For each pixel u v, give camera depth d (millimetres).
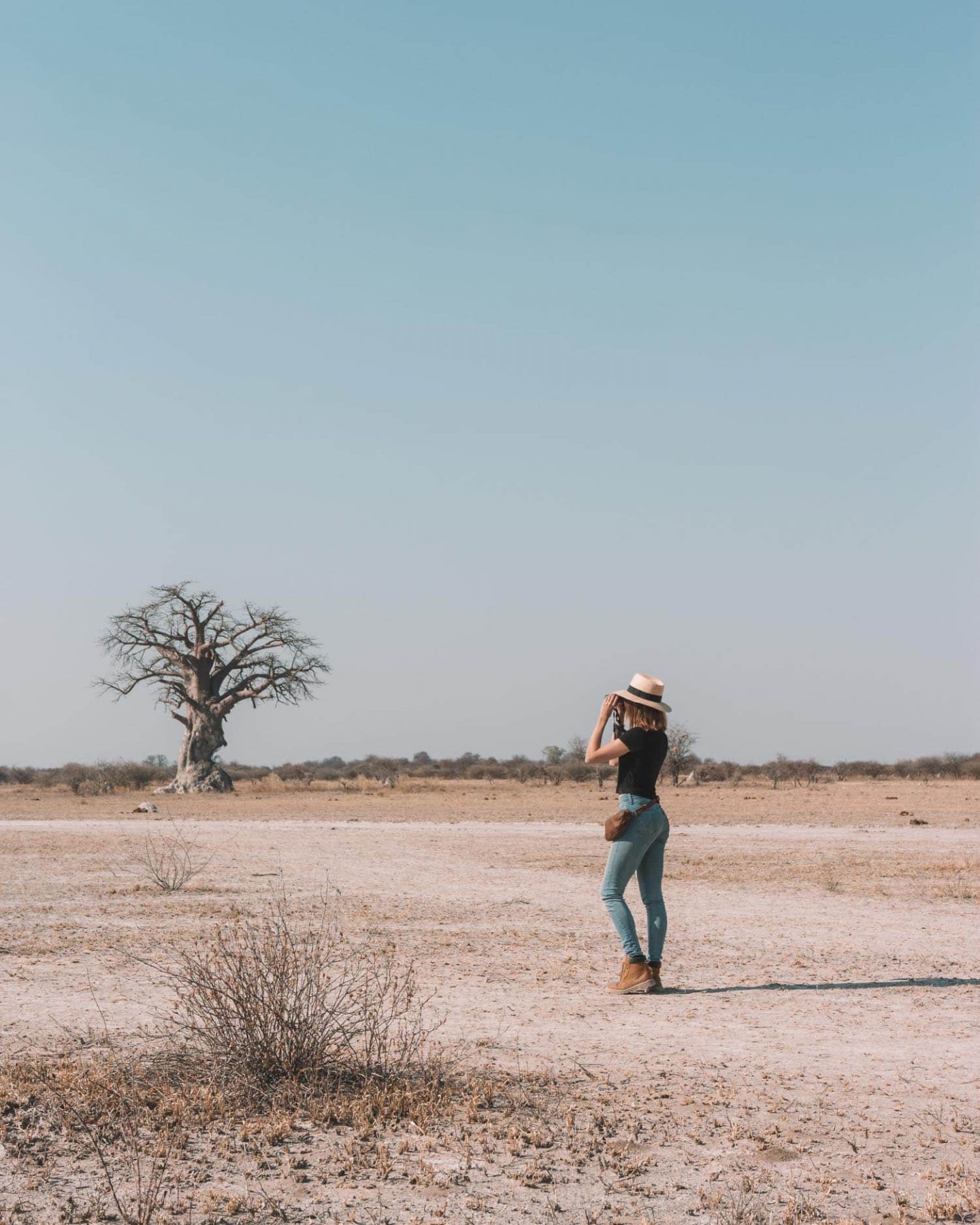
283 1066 5996
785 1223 4352
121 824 35375
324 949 10422
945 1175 4875
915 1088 6207
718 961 10492
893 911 13977
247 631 76188
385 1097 5750
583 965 10141
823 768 102312
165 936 11531
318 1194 4652
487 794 65750
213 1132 5391
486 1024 7703
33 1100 5766
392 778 87625
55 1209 4430
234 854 22828
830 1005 8461
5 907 14125
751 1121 5594
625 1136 5363
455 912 13797
